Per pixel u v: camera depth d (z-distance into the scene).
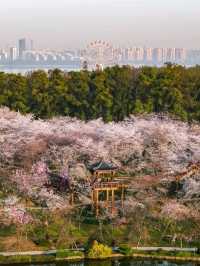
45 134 84.31
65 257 59.53
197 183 71.94
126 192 75.12
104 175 73.69
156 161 80.38
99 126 91.19
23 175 72.75
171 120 97.12
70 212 68.62
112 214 68.81
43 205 69.75
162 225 67.50
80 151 80.38
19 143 81.56
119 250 61.75
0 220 63.56
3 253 59.50
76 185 73.50
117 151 81.94
